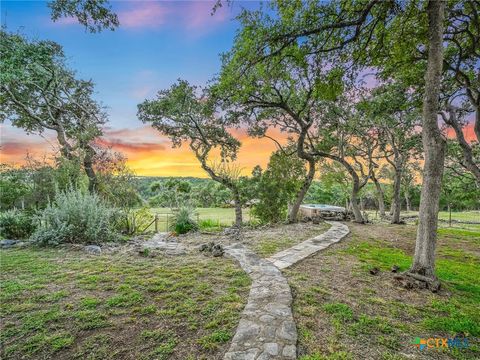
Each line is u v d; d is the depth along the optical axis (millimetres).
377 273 4492
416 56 6809
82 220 6656
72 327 2604
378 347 2338
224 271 4445
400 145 13891
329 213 13797
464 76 7711
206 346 2287
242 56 4918
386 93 10336
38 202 9352
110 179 10602
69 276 4113
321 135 14070
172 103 11086
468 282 4250
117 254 5656
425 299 3467
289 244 6754
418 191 32719
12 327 2590
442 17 4035
